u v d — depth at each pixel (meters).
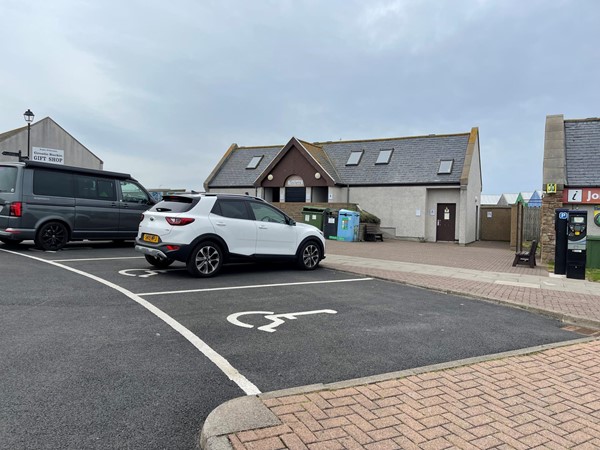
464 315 6.81
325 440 2.92
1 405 3.30
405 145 26.34
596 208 13.65
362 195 25.44
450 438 3.04
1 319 5.36
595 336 6.07
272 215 9.98
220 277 8.91
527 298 8.09
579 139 15.77
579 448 2.99
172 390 3.69
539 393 3.90
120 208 12.77
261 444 2.82
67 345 4.59
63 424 3.08
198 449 2.89
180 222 8.47
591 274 11.36
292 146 25.72
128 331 5.14
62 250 11.73
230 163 31.08
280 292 7.73
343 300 7.38
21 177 11.03
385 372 4.30
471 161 23.67
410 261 13.59
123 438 2.95
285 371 4.21
